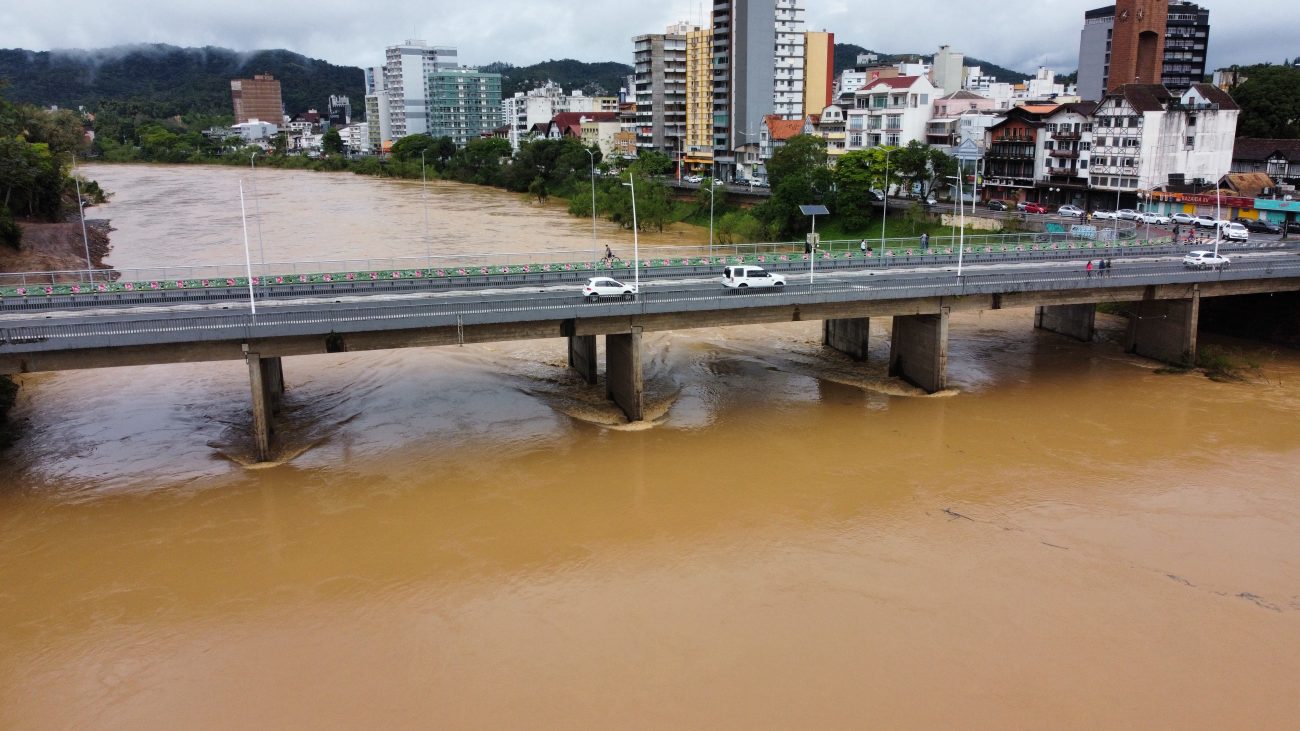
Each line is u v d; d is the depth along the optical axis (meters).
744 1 174.12
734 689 32.50
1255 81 139.38
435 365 71.31
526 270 70.88
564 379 68.19
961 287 63.25
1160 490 48.59
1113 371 70.94
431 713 31.38
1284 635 35.78
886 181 121.75
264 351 51.22
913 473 50.91
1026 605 37.78
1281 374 69.88
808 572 40.31
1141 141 116.12
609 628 36.19
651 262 76.19
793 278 69.88
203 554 42.03
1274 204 103.12
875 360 73.81
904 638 35.50
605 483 49.72
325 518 45.62
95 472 51.25
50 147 163.38
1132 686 32.81
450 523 45.03
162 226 144.00
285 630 36.22
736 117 182.00
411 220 153.00
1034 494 48.12
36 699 32.31
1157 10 138.38
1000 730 30.50
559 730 30.45
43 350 46.94
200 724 31.05
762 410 61.72
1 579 39.88
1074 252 82.50
